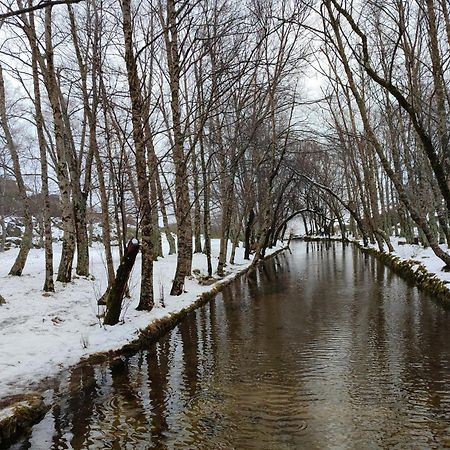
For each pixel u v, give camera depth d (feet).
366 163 85.87
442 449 15.31
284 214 160.86
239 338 31.50
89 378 23.02
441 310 36.73
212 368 25.02
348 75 42.47
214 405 19.88
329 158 141.59
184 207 48.06
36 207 110.52
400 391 20.39
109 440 17.07
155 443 16.75
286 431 17.16
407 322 33.45
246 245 97.76
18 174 49.11
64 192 46.21
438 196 63.52
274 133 72.64
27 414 18.42
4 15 15.20
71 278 48.96
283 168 104.47
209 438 16.92
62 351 25.80
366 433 16.66
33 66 41.24
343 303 43.27
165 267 64.90
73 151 53.16
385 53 54.13
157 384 22.70
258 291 54.85
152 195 75.61
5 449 16.53
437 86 37.09
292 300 46.85
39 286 42.86
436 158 33.83
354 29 31.73
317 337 30.66
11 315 31.99
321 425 17.49
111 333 29.60
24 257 49.29
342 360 25.27
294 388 21.45
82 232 53.11
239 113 62.49
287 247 146.51
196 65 57.72
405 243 96.17
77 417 19.02
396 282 55.11
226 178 67.97
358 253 109.81
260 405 19.66
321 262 91.71
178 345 30.14
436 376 21.99
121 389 22.08
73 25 49.24
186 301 43.11
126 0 34.27
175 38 43.29
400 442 15.90
